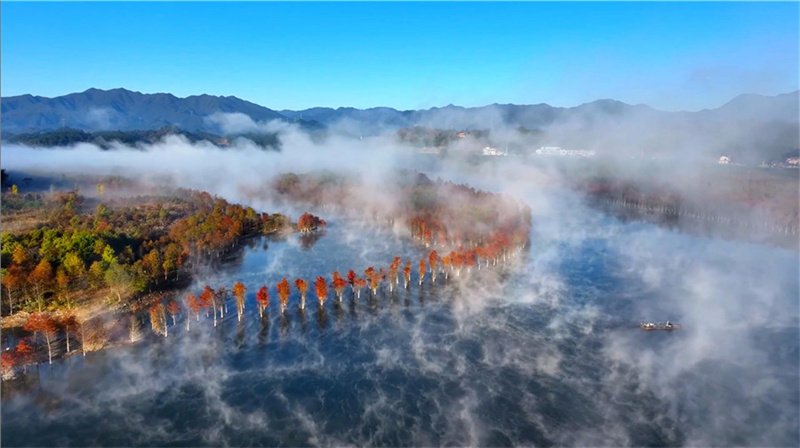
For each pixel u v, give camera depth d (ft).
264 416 266.36
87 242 428.97
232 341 349.82
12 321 350.43
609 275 508.12
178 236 522.47
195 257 516.32
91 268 391.65
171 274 459.32
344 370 313.12
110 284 382.01
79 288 391.86
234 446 243.40
